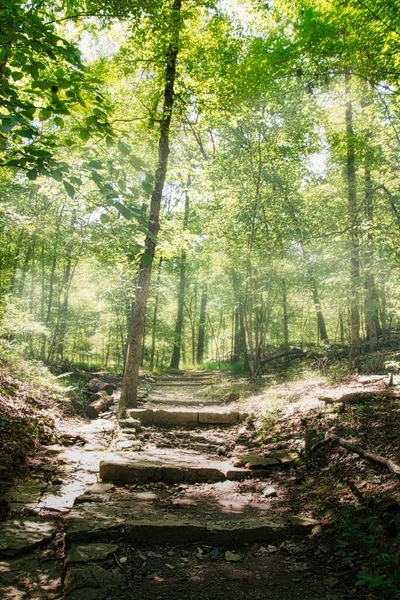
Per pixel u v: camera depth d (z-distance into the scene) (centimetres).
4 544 386
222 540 420
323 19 720
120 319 2088
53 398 955
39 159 334
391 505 407
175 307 3700
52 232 891
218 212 1722
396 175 1131
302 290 1451
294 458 621
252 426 843
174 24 899
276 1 845
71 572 342
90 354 2494
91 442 751
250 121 1385
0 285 965
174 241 1105
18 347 1021
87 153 394
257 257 1456
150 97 1037
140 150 1154
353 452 551
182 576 362
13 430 656
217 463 648
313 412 751
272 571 375
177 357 2758
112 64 976
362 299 1126
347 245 1019
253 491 550
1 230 816
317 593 337
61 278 2239
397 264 987
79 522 415
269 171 1591
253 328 2170
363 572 329
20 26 341
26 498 488
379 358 1192
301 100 1273
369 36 695
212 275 2117
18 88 370
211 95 1116
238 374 1912
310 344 2109
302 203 1695
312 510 474
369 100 1114
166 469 583
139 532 410
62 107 371
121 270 1147
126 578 350
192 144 1930
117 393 1347
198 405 1155
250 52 889
